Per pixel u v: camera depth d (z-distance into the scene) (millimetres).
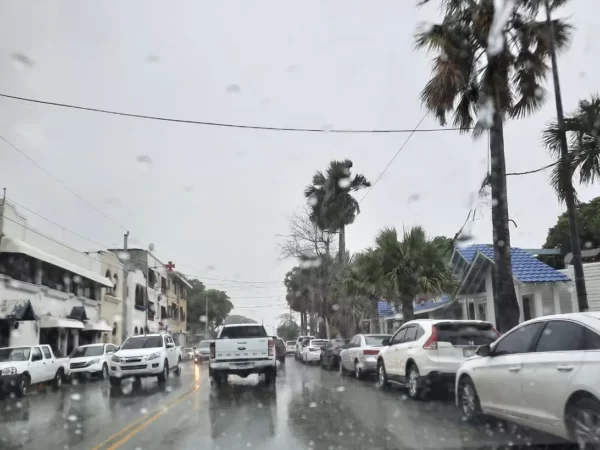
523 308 20453
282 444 7758
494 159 13516
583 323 6496
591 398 5969
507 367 7531
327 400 12273
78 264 33562
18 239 25750
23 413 11945
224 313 81000
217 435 8492
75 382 21047
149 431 8953
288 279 57344
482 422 8625
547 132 12961
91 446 7941
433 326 11742
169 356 19375
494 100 13492
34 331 26906
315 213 36250
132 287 45500
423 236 20391
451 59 13625
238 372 15812
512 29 13773
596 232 25891
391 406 11117
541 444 7453
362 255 21953
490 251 20719
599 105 12086
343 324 32969
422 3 14531
